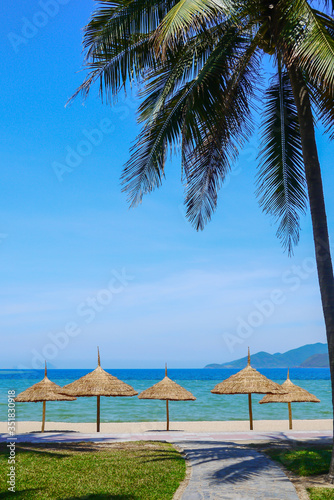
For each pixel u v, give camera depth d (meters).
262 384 17.19
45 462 10.30
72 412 35.88
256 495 7.40
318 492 7.59
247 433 16.45
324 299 8.91
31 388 18.88
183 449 12.20
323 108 10.63
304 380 115.88
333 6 8.98
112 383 17.47
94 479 8.74
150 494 7.73
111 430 20.92
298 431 17.08
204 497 7.34
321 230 9.13
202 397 54.53
